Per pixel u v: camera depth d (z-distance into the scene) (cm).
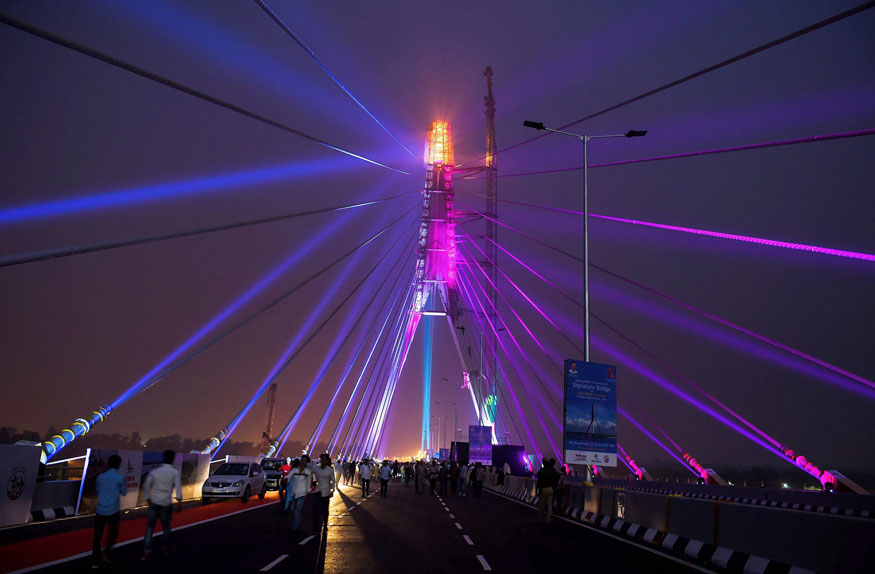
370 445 9831
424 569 1200
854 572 969
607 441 2531
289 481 1680
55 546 1379
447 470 4291
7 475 1733
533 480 3528
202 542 1515
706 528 1380
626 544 1609
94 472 2194
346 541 1603
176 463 2862
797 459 3838
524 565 1259
